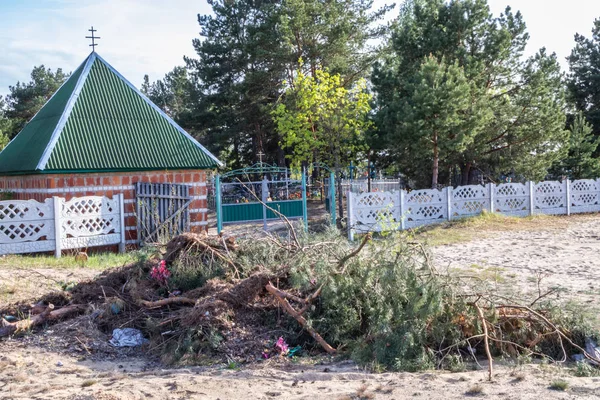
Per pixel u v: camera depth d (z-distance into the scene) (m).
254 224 22.91
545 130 25.94
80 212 14.72
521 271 11.80
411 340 6.56
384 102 25.62
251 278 7.70
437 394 5.18
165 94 67.44
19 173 16.48
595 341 6.95
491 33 25.61
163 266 8.52
